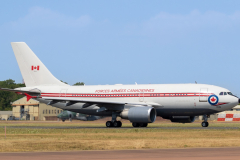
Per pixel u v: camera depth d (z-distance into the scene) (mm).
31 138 74312
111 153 47531
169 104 118375
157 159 41000
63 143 61625
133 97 123688
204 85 118312
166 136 76188
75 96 133375
